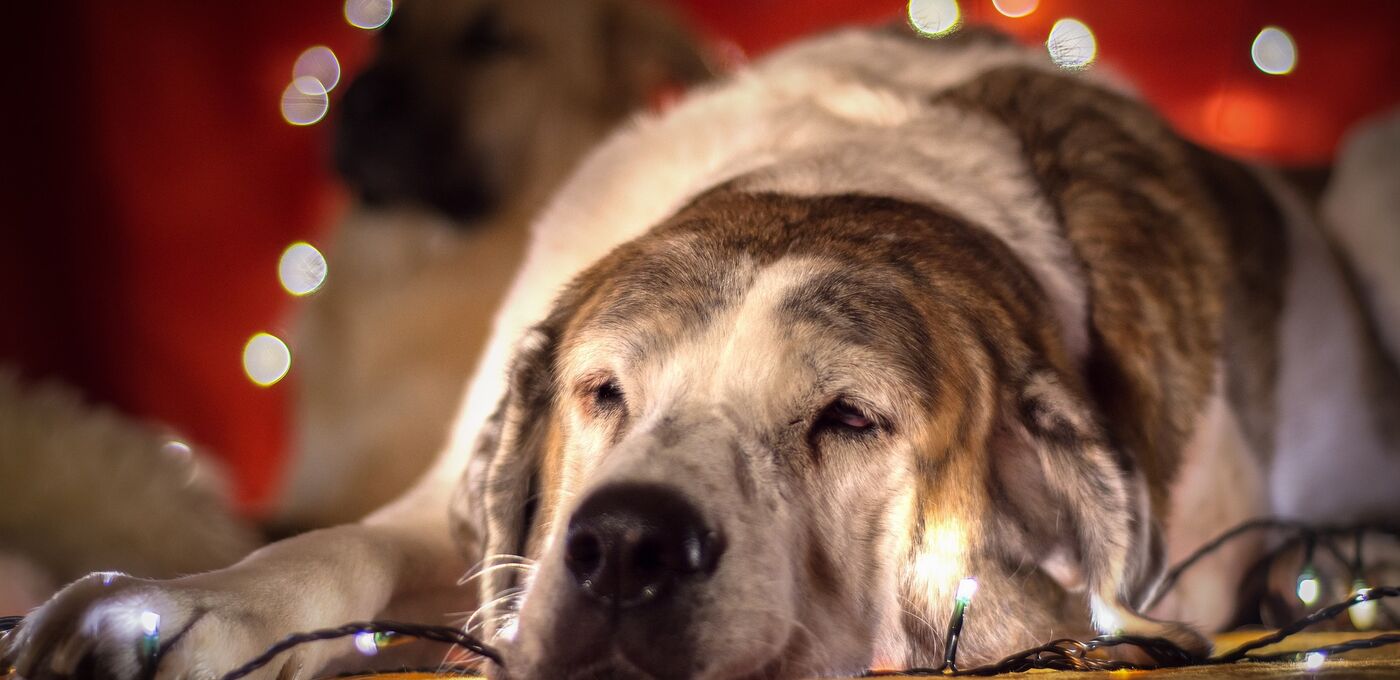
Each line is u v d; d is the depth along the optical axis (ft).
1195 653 2.71
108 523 3.59
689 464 2.60
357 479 5.23
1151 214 3.46
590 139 5.49
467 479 3.04
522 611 2.57
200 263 6.30
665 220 3.18
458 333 5.25
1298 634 3.26
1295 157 6.30
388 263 5.28
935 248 2.99
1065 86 3.67
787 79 3.73
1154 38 6.21
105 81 6.15
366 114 5.16
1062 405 2.84
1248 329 3.69
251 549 3.87
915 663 2.84
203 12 6.26
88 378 6.17
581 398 2.89
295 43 6.37
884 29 3.97
